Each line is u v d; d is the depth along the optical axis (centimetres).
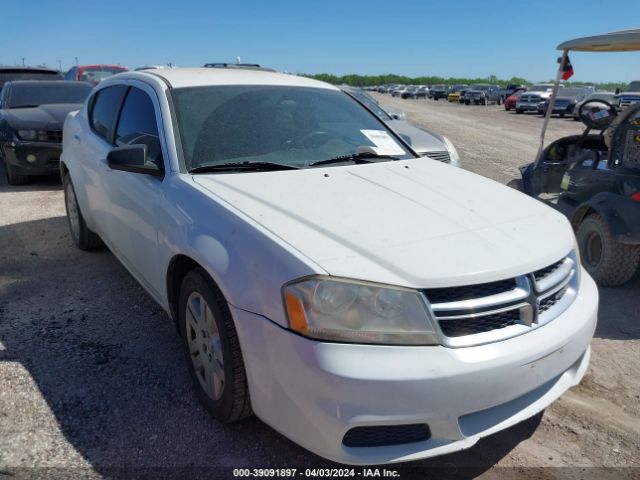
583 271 302
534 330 237
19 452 254
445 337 218
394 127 836
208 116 341
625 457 268
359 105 421
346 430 210
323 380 209
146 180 332
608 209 451
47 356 336
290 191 283
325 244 233
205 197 278
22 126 796
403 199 284
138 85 388
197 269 272
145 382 313
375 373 207
